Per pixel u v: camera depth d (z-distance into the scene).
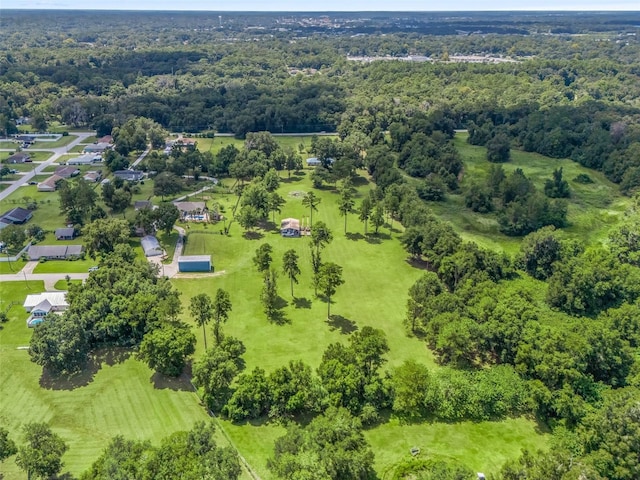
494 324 87.75
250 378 77.25
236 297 110.38
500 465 68.25
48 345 81.62
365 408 75.00
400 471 66.62
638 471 61.41
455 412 76.69
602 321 95.12
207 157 193.38
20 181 178.75
